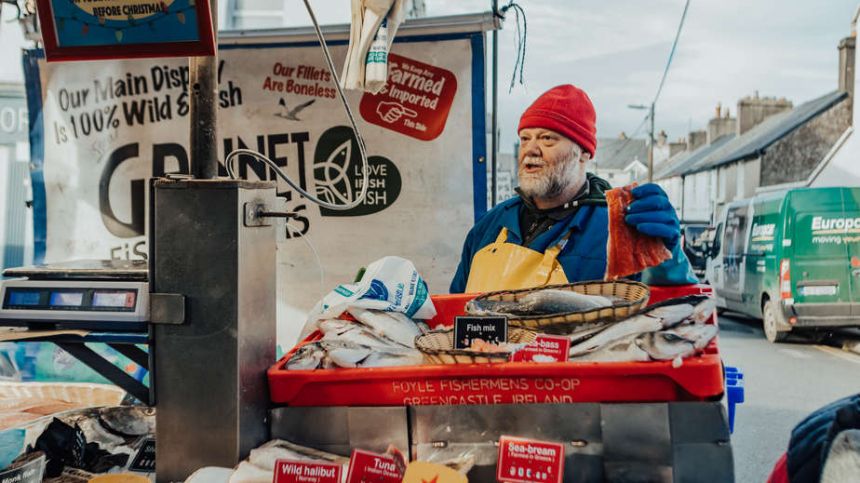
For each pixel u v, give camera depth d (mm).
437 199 4336
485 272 2928
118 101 4578
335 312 2084
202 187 1807
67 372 4449
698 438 1604
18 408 2494
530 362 1675
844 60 32219
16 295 1876
